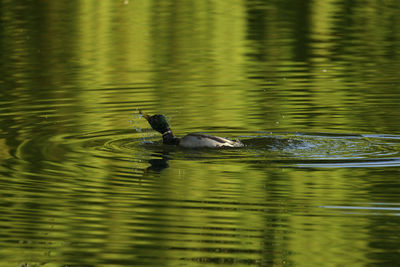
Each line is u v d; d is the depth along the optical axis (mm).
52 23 30141
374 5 33562
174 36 27672
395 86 19734
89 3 34656
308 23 29781
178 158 13984
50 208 11406
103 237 10359
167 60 23828
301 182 12422
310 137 15281
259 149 14422
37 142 15156
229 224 10719
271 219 10875
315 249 9883
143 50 25359
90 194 12000
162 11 33000
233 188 12180
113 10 33188
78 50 25453
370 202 11484
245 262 9500
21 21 30469
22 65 23328
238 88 19953
